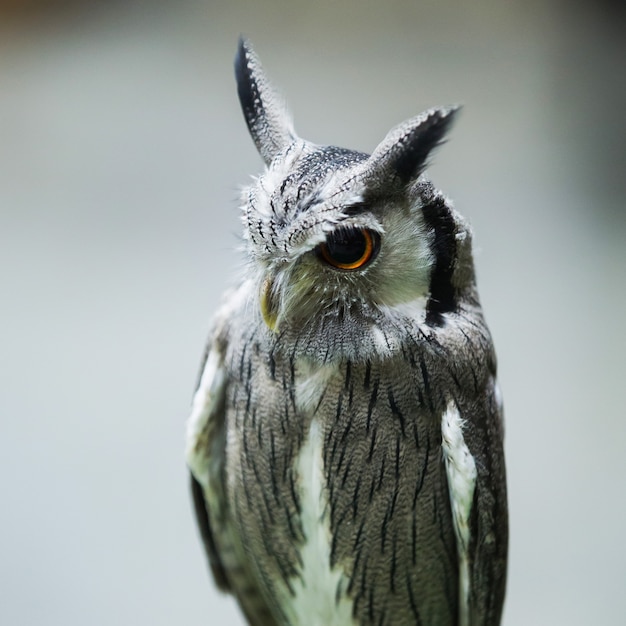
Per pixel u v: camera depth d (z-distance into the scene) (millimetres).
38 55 15836
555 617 8172
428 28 15164
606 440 9664
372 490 4922
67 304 11195
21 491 8984
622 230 12117
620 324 11047
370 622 5434
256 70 4996
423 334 4695
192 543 8781
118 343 10555
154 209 12641
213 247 12055
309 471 5016
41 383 10102
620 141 13086
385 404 4762
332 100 13281
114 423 9602
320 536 5164
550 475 9422
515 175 12719
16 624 7883
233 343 5066
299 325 4691
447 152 13141
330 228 4312
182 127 13914
